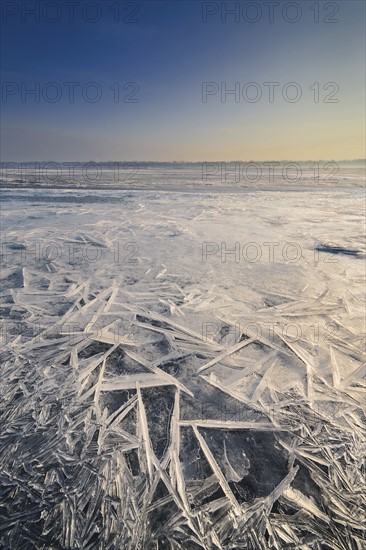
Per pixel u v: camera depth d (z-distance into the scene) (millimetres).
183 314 4141
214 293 4750
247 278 5328
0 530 1772
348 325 3871
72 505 1896
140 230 8742
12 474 2061
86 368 3072
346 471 2127
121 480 2047
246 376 3021
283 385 2895
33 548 1700
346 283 5102
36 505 1890
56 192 16203
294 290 4848
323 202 13789
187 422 2500
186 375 3029
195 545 1740
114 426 2443
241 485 2043
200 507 1913
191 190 18250
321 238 7910
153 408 2637
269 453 2258
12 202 12836
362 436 2375
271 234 8359
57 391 2764
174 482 2051
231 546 1743
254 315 4109
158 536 1770
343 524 1841
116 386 2857
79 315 4090
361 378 2980
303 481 2070
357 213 11234
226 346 3469
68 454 2203
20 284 5051
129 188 18859
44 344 3426
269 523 1840
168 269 5758
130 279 5293
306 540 1769
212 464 2172
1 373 2957
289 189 19250
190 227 9133
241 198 14984
